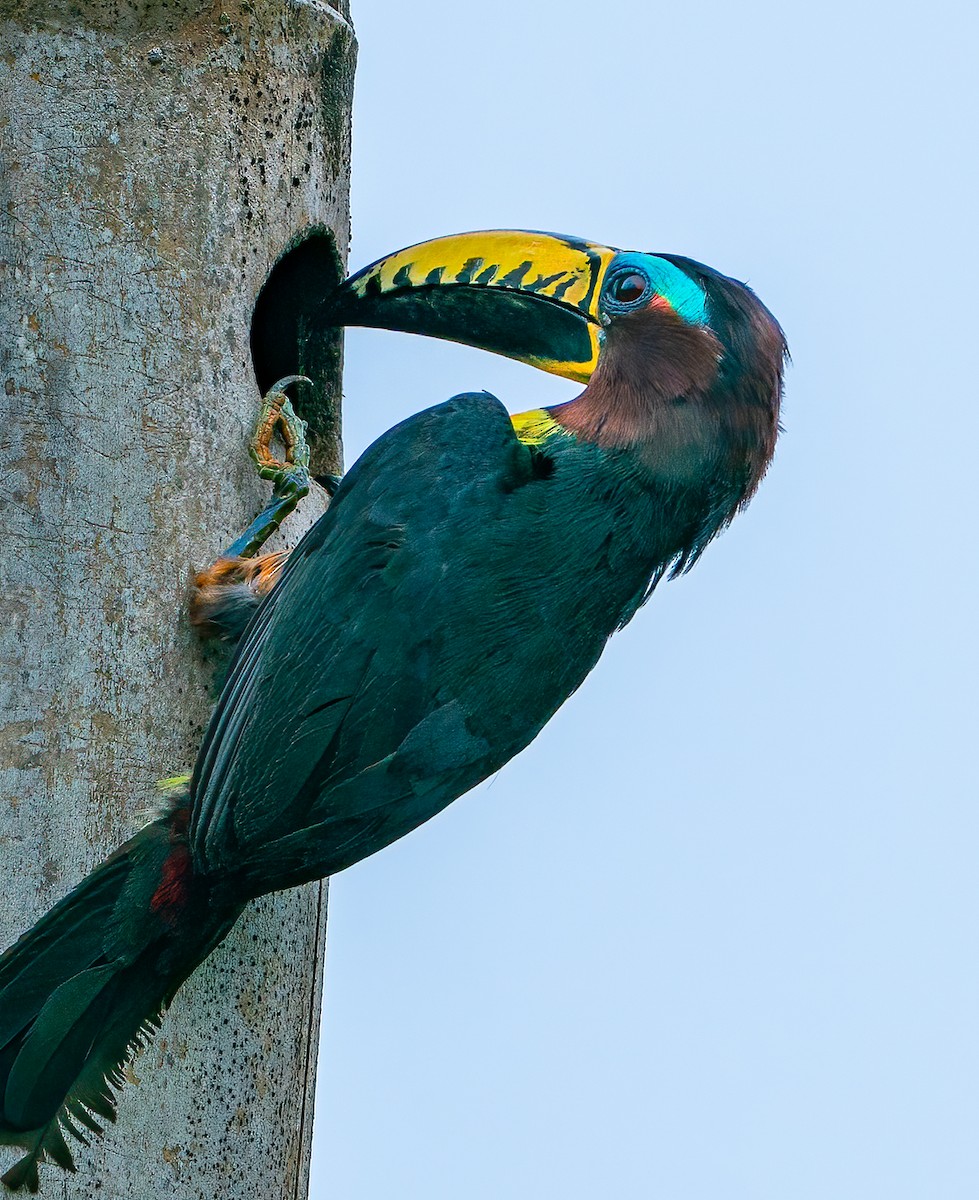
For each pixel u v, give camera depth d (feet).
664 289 39.14
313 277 43.32
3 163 39.06
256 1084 38.22
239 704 35.88
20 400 38.22
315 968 40.29
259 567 38.55
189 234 39.63
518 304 40.52
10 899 36.73
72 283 38.75
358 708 35.73
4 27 39.37
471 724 36.19
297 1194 39.55
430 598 36.19
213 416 39.34
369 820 35.76
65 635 37.55
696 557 38.91
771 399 39.17
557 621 36.78
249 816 35.35
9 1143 34.63
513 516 36.91
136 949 35.50
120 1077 35.55
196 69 40.09
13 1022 35.01
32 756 37.11
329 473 43.37
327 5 42.75
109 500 38.19
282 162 41.32
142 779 37.60
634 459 37.93
